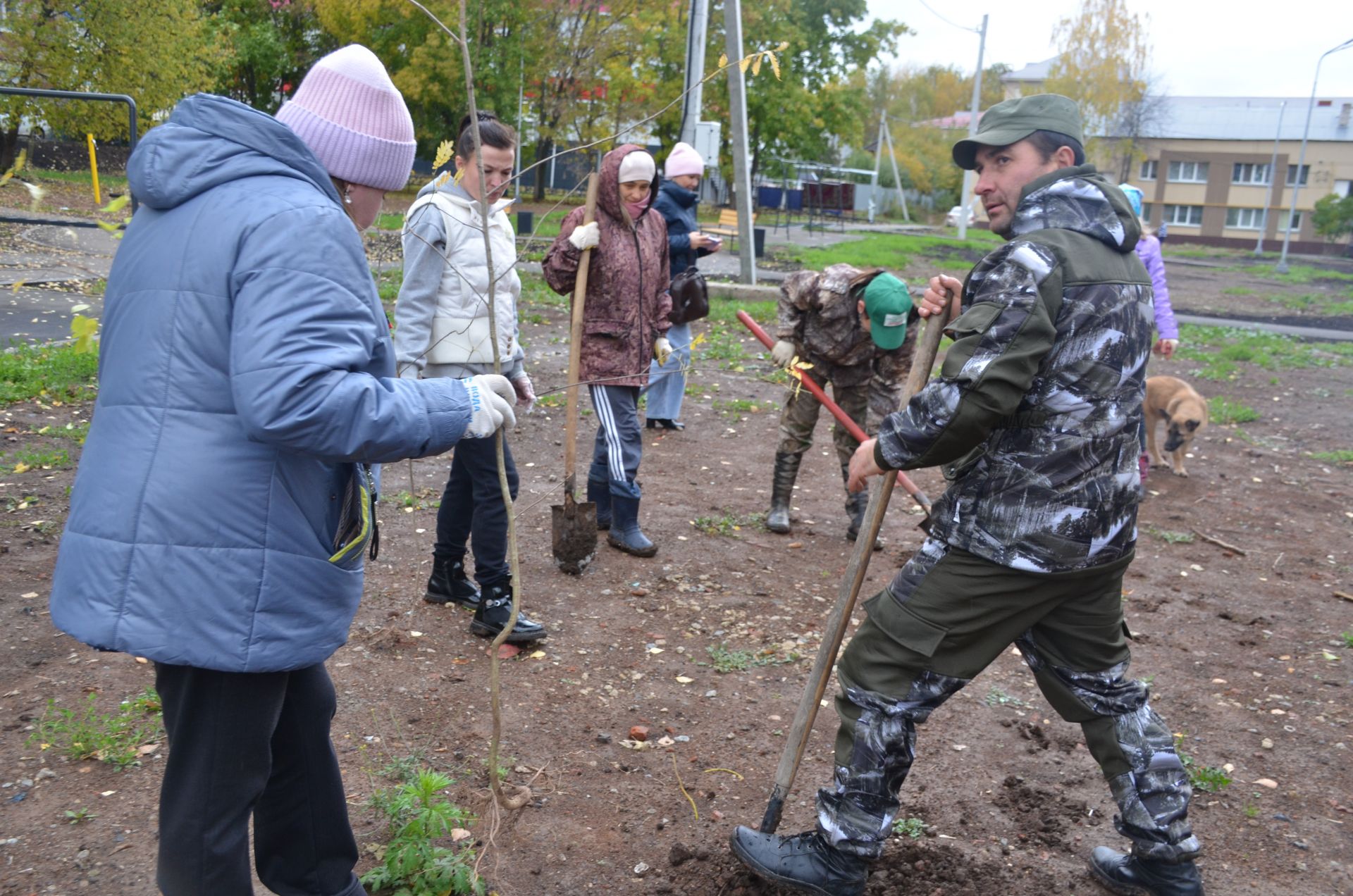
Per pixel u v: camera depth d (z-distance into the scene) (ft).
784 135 130.82
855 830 8.36
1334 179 213.66
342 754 10.73
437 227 12.48
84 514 6.24
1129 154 191.72
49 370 25.11
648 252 16.25
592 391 16.79
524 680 12.68
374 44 107.34
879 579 17.17
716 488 21.79
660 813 10.22
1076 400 7.80
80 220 42.96
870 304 16.20
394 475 20.26
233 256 6.11
